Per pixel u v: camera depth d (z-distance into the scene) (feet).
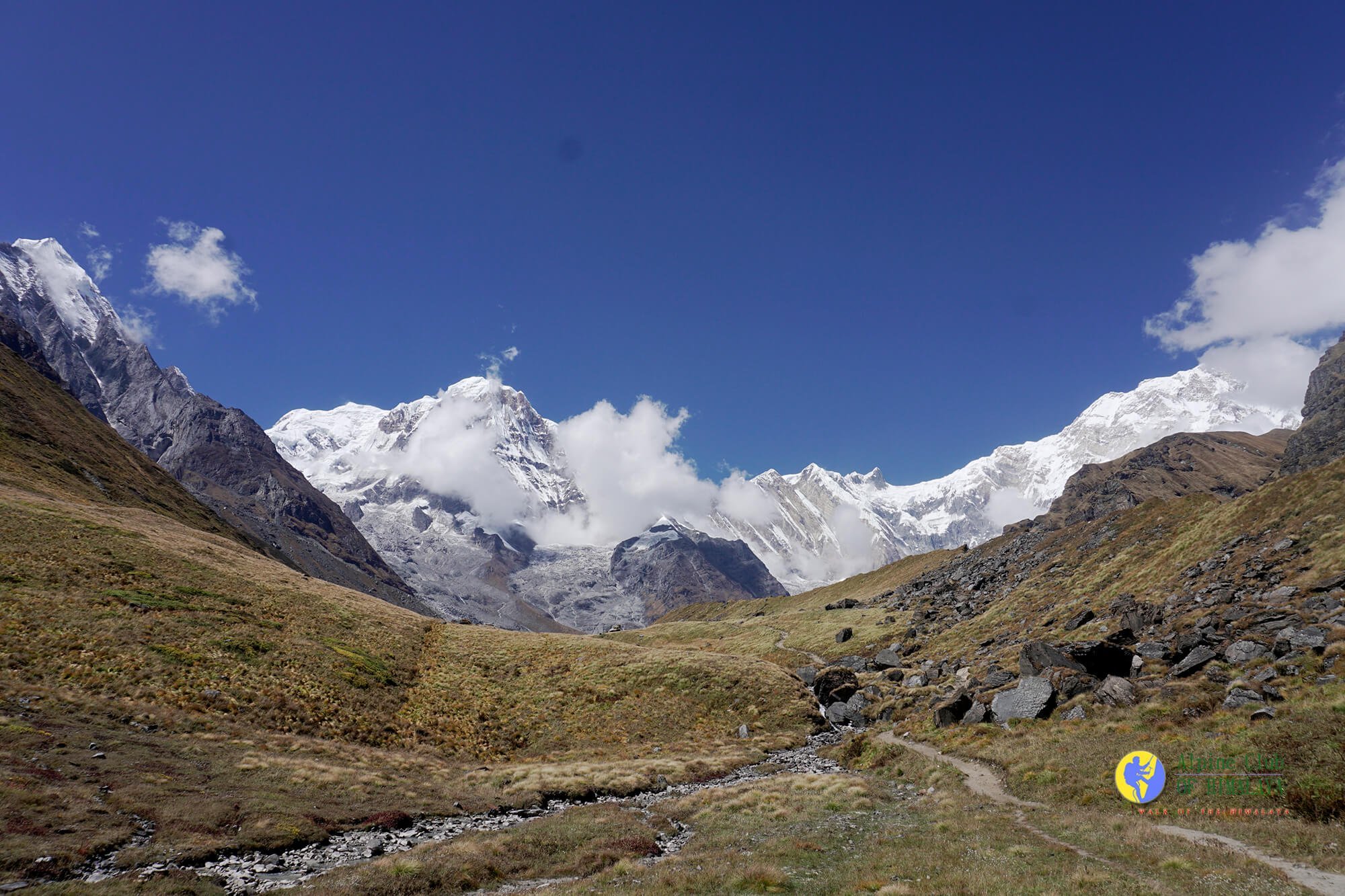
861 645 391.24
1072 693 173.47
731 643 481.05
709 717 265.13
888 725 233.76
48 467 456.45
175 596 240.53
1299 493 226.99
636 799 163.63
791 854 102.01
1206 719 127.85
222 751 146.41
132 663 178.19
